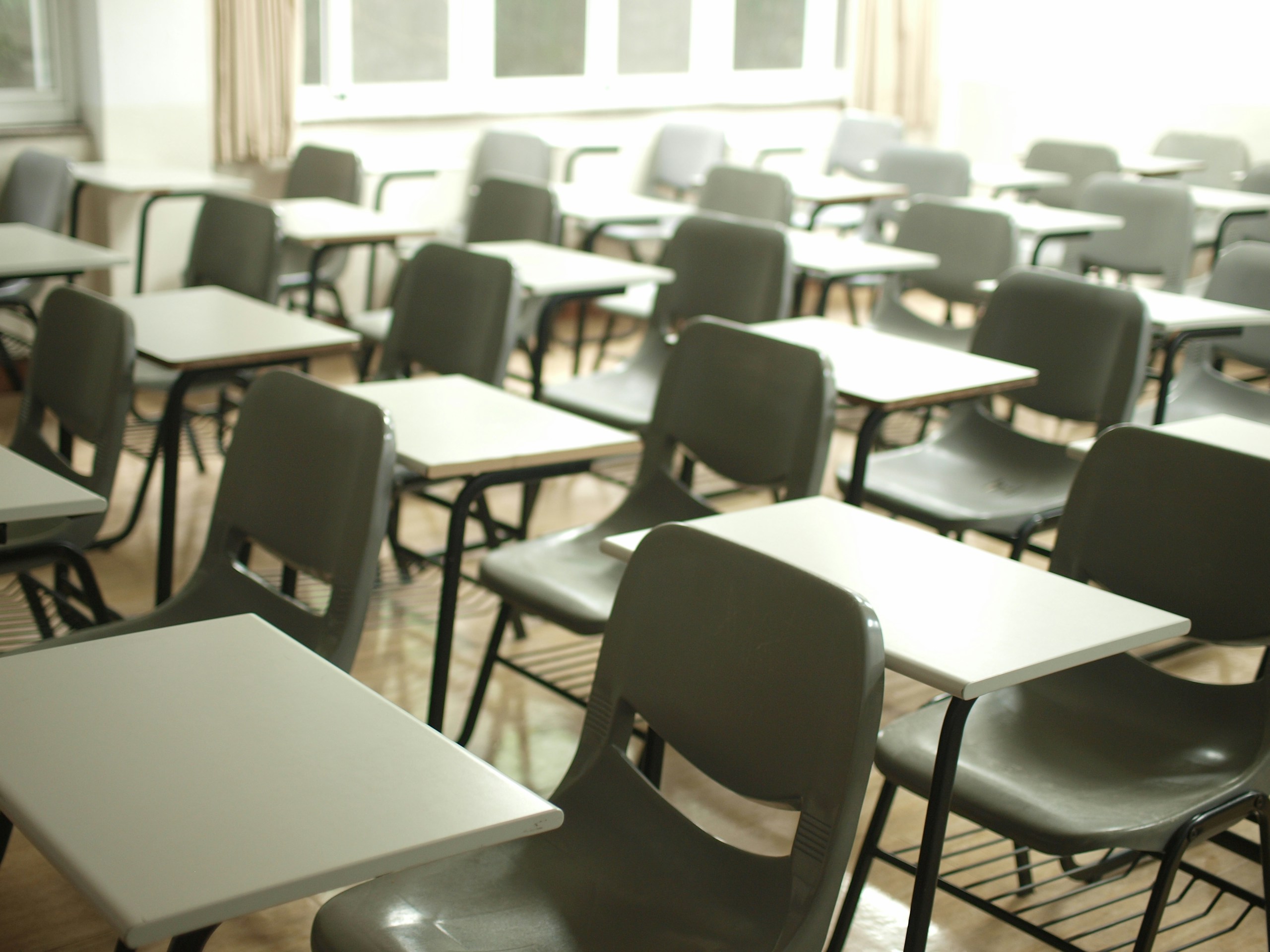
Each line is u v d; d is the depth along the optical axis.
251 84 5.66
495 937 1.48
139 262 4.96
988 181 6.10
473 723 2.67
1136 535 2.11
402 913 1.49
